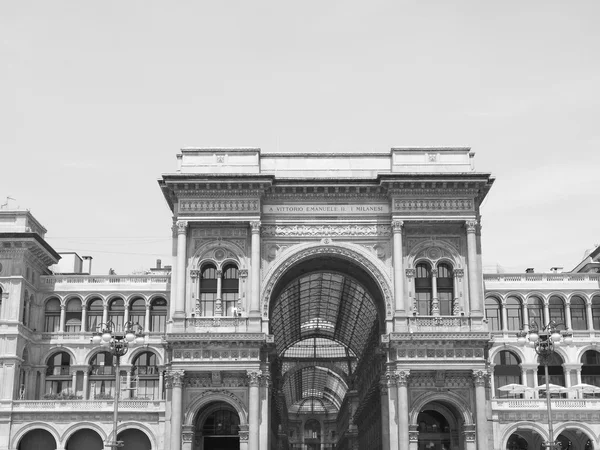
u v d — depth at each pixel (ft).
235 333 250.16
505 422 281.13
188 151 271.28
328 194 268.00
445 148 273.13
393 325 256.93
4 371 289.12
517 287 325.42
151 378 318.04
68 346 313.32
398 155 273.13
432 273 263.49
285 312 377.09
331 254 265.54
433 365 248.93
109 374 317.22
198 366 249.34
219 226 264.11
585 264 356.79
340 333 446.19
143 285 322.34
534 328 189.06
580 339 318.24
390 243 265.34
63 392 308.19
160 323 322.14
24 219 314.55
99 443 283.79
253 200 263.70
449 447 269.23
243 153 271.08
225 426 266.77
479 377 248.93
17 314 295.69
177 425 245.45
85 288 321.32
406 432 245.04
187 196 263.90
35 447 284.41
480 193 267.59
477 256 264.31
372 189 267.39
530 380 316.60
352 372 490.08
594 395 312.71
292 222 266.57
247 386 251.39
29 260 308.60
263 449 248.52
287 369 525.75
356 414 444.96
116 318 321.73
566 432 303.48
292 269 275.18
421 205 263.70
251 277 258.78
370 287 287.48
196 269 261.85
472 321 255.09
